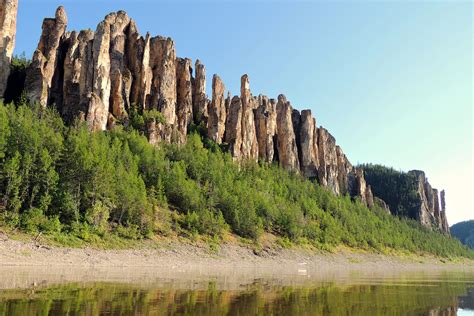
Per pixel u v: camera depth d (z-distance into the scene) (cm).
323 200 18775
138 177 11381
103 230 8300
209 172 14175
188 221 10381
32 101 13925
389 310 3419
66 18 16875
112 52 16962
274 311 3047
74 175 9162
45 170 8744
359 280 6856
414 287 5881
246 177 16025
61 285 3803
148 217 9644
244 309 3053
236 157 18388
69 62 15525
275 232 12962
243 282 5378
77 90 15150
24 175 8450
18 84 14838
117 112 15725
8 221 7225
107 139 12850
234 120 19525
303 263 11088
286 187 17675
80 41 16200
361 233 16762
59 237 7338
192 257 8744
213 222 10644
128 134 14238
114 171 10081
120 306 2823
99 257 7162
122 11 18638
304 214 16150
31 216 7631
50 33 16312
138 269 6738
